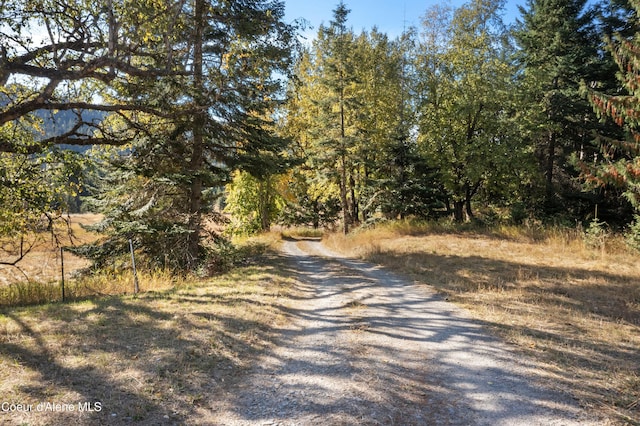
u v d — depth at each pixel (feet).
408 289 34.09
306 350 19.16
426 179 84.23
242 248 66.85
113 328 19.60
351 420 12.42
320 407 13.26
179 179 41.63
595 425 12.33
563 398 14.21
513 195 81.71
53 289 32.96
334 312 26.71
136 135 37.37
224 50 40.11
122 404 12.54
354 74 81.87
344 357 18.24
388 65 92.02
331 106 85.20
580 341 20.39
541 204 77.05
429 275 40.09
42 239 34.12
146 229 39.96
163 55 32.50
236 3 39.58
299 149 96.84
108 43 24.54
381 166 86.07
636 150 32.83
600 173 33.30
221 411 12.83
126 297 27.45
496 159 70.79
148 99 35.96
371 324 23.75
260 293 30.78
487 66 74.90
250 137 48.11
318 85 89.97
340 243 78.54
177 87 37.52
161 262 43.11
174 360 16.25
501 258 47.91
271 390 14.56
